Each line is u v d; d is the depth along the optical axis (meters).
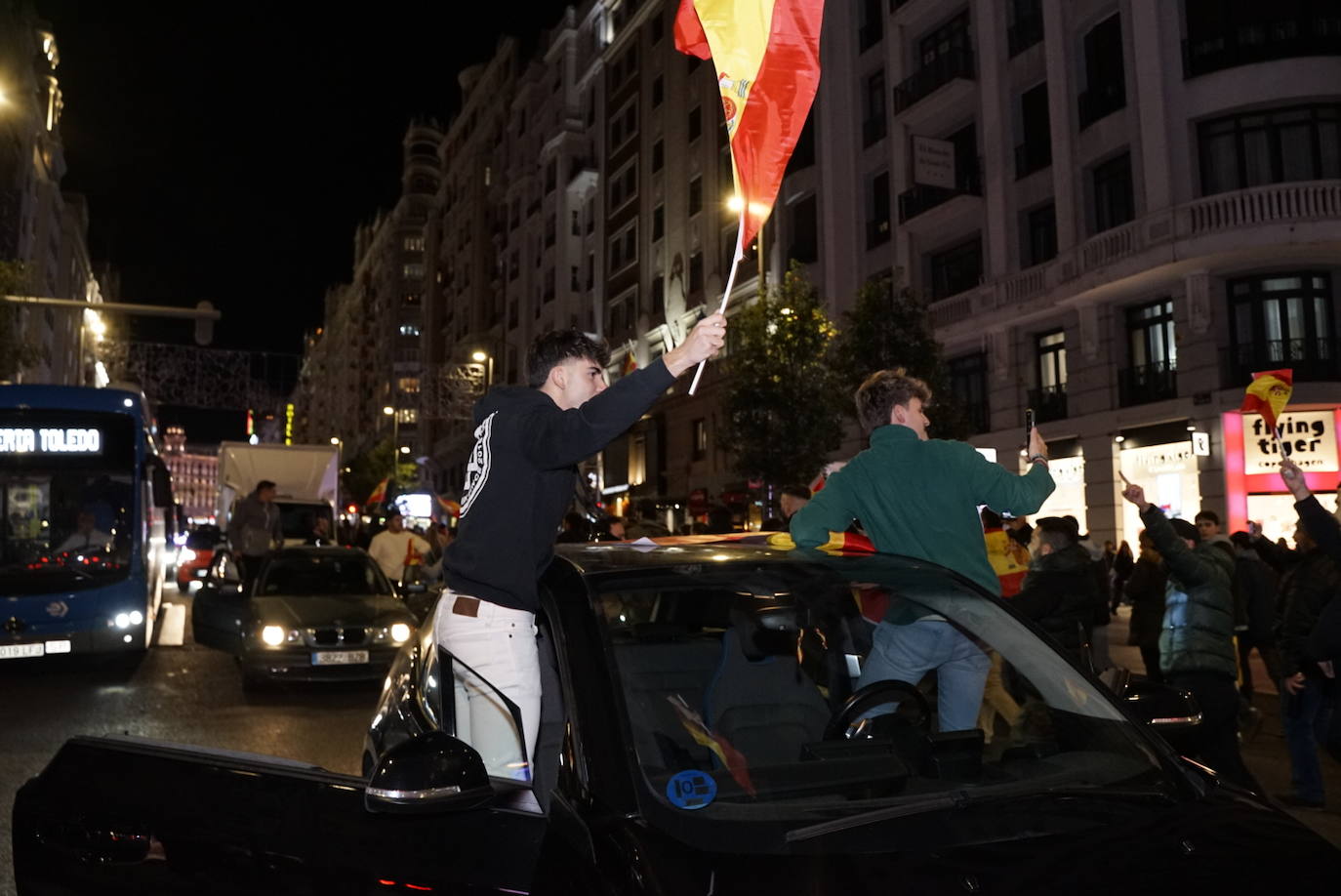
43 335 56.09
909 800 2.33
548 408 2.85
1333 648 4.63
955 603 3.07
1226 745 5.77
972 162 25.11
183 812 2.46
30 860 2.67
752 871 1.97
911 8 26.89
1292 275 19.09
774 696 2.96
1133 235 20.11
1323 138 18.95
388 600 10.99
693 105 38.47
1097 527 21.44
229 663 12.29
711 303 36.31
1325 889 1.99
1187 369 19.70
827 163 29.61
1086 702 2.77
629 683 2.86
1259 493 18.77
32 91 49.28
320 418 138.62
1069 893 1.93
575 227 50.09
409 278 90.00
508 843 2.18
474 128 70.12
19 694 10.16
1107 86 21.34
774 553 3.17
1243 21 19.27
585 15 50.25
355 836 2.25
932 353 20.12
